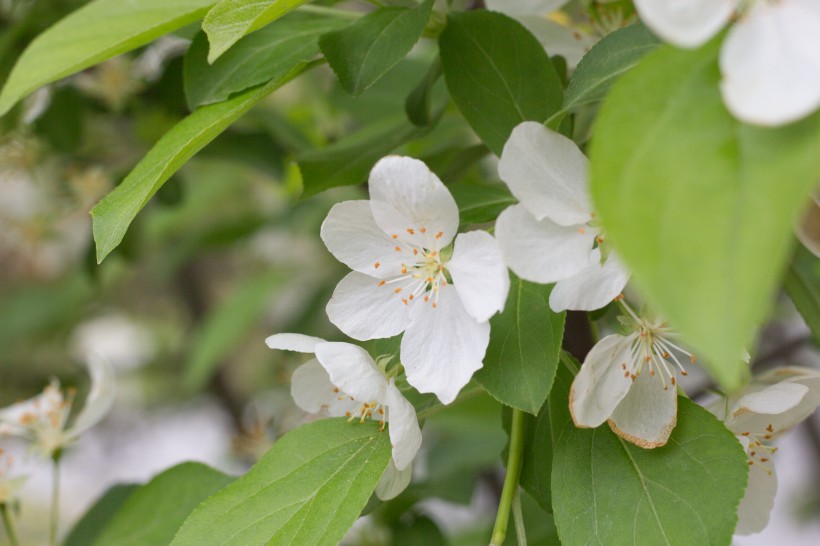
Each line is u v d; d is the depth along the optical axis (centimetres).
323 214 77
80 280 96
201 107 45
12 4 64
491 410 60
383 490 44
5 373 94
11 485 53
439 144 57
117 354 111
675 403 42
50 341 97
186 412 114
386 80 58
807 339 59
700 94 37
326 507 42
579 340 47
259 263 100
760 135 36
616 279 41
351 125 71
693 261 35
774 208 35
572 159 41
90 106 65
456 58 45
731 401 44
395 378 43
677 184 36
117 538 50
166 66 61
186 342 108
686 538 41
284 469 43
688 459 42
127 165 66
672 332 42
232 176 92
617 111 37
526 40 45
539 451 44
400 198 41
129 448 119
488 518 76
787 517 98
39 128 62
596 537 41
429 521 55
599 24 49
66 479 118
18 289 98
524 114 45
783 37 36
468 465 62
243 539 42
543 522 52
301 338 43
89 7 47
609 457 42
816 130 35
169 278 103
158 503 50
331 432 44
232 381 105
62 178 70
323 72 64
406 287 42
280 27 46
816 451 82
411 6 46
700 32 36
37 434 53
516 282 42
